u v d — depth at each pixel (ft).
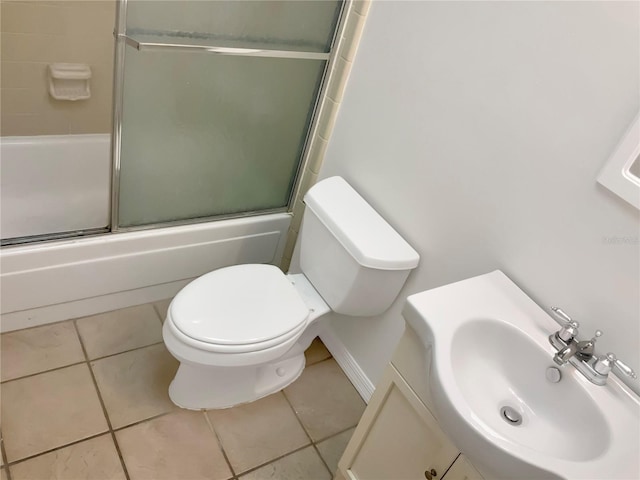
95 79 6.88
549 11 3.77
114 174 5.40
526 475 3.01
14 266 5.26
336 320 6.62
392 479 4.39
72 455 4.90
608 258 3.74
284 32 5.59
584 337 4.01
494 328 3.95
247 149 6.32
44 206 6.48
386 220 5.59
